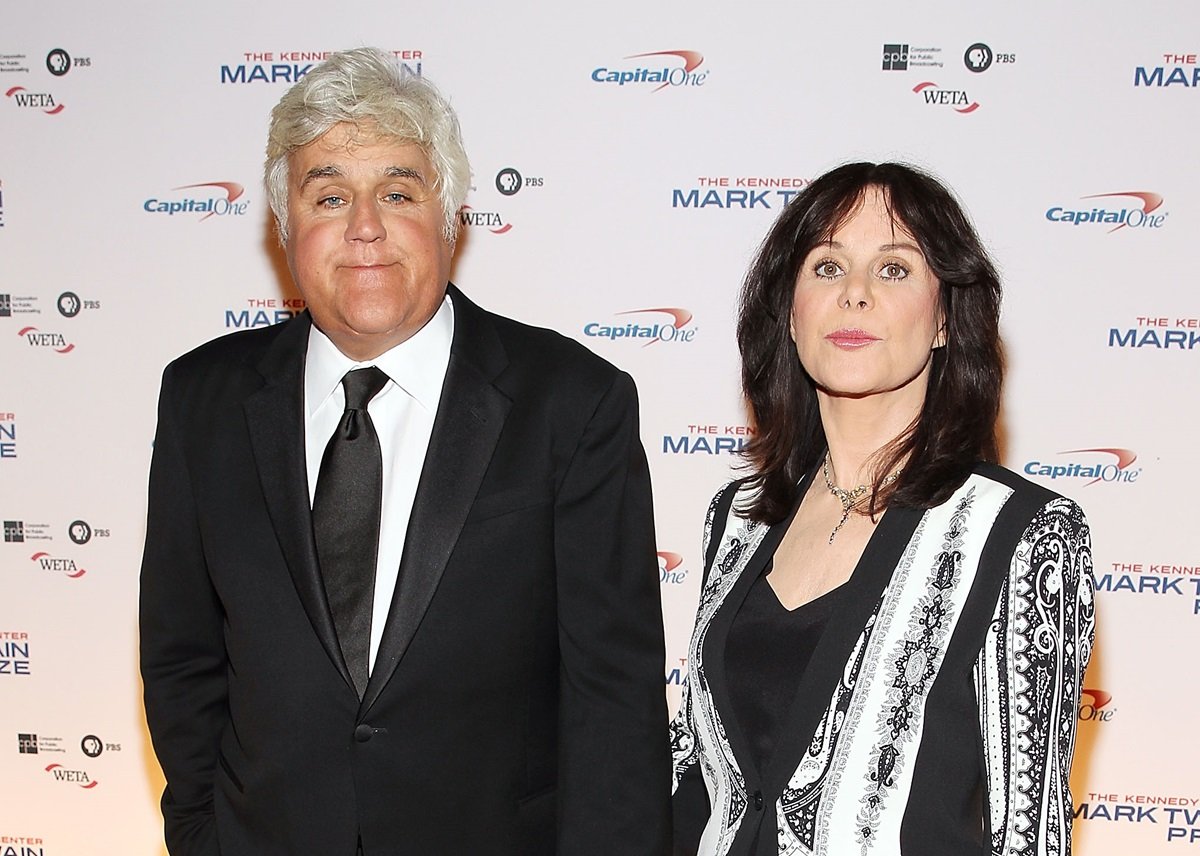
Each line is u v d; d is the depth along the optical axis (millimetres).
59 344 2352
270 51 2213
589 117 2193
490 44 2182
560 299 2258
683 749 1424
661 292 2240
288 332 1422
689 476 2305
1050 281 2166
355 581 1263
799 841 1119
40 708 2500
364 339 1274
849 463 1258
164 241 2299
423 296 1261
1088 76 2098
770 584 1274
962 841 1047
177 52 2232
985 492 1109
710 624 1306
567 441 1295
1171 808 2316
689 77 2166
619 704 1296
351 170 1215
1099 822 2340
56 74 2258
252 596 1277
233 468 1328
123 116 2262
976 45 2105
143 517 2398
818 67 2141
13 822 2574
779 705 1182
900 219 1160
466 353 1336
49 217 2311
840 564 1204
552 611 1308
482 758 1271
